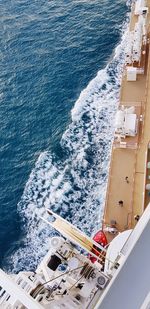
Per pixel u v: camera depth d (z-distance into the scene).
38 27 68.62
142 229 19.48
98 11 68.62
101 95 56.44
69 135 53.19
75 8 70.38
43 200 48.28
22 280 29.61
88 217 45.66
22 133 55.25
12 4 74.06
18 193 49.56
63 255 32.78
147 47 57.84
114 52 61.75
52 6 71.88
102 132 52.47
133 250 19.30
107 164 49.34
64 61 62.38
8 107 58.38
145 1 64.19
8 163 52.56
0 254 45.50
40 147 53.19
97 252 35.34
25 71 62.47
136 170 46.19
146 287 18.86
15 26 69.62
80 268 31.81
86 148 51.38
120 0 69.19
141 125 49.69
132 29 61.31
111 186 45.62
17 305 27.12
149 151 46.44
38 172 50.81
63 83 59.50
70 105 56.56
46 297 28.69
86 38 64.81
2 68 63.75
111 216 43.44
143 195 43.25
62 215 46.41
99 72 59.38
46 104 57.56
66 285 31.31
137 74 54.75
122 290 18.94
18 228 47.12
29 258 44.59
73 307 28.72
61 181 49.31
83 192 47.78
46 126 55.22
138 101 52.12
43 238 45.69
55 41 65.69
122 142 48.06
